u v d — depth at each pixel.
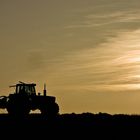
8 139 85.88
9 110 116.25
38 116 117.81
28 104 116.06
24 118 113.94
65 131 94.94
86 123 106.31
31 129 96.88
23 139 86.00
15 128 98.12
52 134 91.62
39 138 87.12
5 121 108.19
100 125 102.88
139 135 91.38
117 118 115.62
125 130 96.81
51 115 116.69
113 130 96.62
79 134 91.94
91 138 87.75
